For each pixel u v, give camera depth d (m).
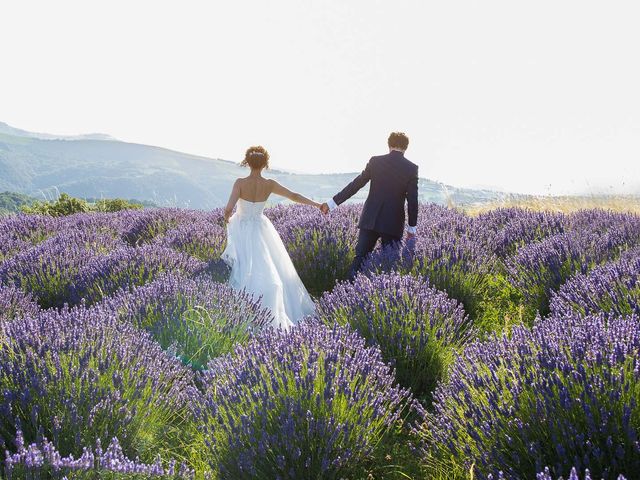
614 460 2.40
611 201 11.97
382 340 4.32
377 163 6.95
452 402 3.17
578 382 2.77
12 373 3.19
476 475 2.69
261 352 3.62
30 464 2.50
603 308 4.27
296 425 2.95
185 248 7.60
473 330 5.13
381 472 3.12
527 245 7.01
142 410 3.28
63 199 16.67
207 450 3.02
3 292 5.48
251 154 6.43
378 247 6.95
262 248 6.25
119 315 4.66
